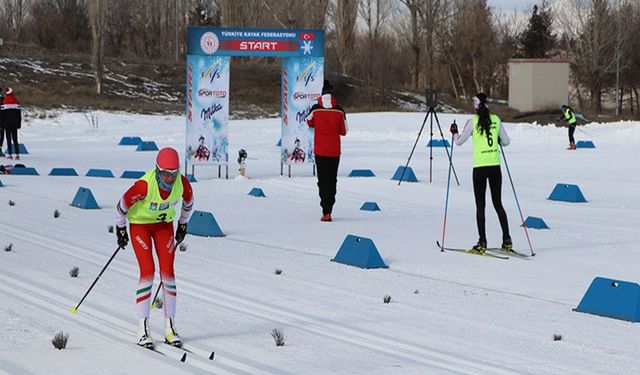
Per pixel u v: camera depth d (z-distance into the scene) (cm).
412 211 1938
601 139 4288
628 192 2355
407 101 7469
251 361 805
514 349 870
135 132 4422
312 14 7444
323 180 1752
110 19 8594
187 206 876
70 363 784
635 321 995
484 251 1416
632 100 8519
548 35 9425
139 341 848
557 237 1609
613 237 1616
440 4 8388
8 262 1241
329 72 7400
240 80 7069
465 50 8219
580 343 898
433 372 782
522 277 1234
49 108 5222
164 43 8769
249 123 4934
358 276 1217
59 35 8344
